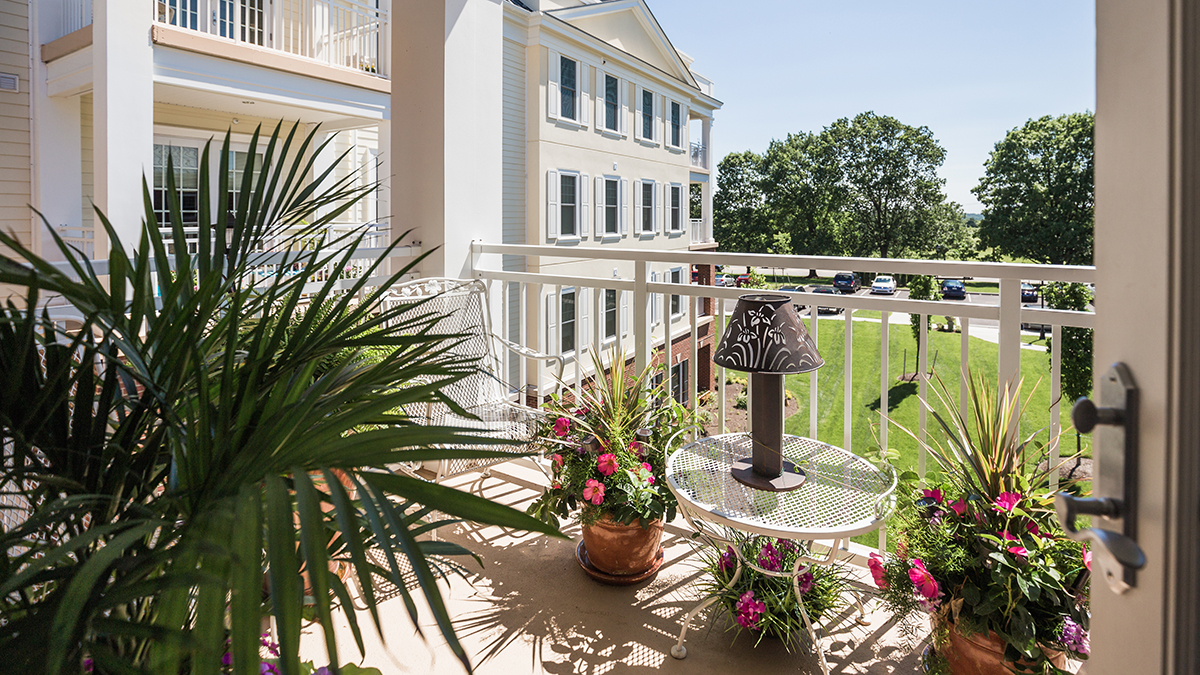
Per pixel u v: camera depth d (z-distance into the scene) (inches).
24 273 28.2
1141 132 24.9
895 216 1422.2
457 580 87.1
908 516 69.0
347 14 326.3
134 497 37.8
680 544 97.1
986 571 62.1
